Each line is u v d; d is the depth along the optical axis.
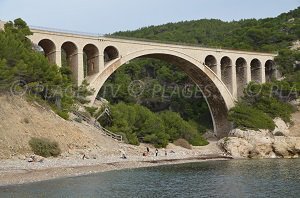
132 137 65.38
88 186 32.41
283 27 118.50
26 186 31.53
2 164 38.47
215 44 118.31
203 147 75.94
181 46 75.31
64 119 53.72
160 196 28.62
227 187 32.50
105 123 65.12
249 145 71.25
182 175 40.66
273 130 77.25
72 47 64.00
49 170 38.97
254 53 85.25
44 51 65.12
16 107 47.66
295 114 84.31
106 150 52.50
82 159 46.47
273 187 32.16
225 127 86.62
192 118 108.12
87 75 68.81
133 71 126.12
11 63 49.34
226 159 64.38
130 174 40.97
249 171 44.34
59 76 55.19
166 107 115.06
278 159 64.38
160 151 64.75
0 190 29.58
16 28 57.78
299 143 71.19
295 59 93.94
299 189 31.08
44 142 44.81
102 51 65.25
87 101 63.00
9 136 42.56
